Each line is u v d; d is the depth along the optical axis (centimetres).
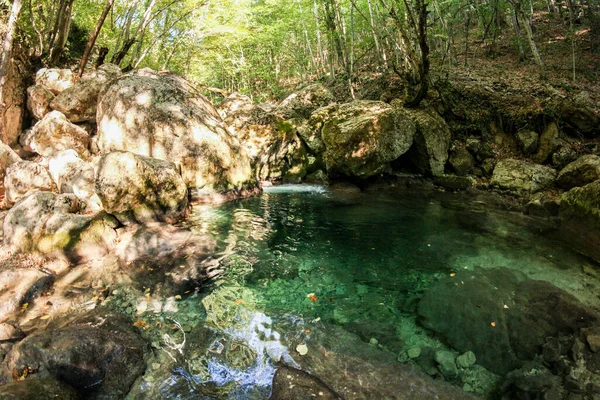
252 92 2141
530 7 1619
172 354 302
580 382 269
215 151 765
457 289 408
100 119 768
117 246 488
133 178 535
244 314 362
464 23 1873
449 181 913
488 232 601
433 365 294
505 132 983
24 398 222
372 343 320
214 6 1499
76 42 1420
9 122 830
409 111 1041
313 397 248
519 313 355
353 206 774
